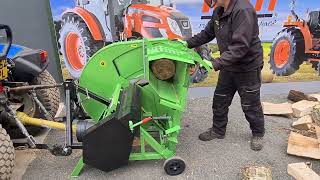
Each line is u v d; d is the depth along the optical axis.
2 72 3.35
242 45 3.14
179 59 3.13
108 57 3.50
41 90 4.14
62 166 3.60
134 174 3.42
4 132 3.05
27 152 3.87
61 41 4.95
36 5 4.88
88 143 3.08
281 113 4.59
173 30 4.84
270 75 5.30
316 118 4.17
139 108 3.20
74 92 3.45
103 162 3.19
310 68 5.32
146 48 3.36
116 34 4.92
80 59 5.05
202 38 3.74
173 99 3.34
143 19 4.81
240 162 3.58
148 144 3.56
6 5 4.84
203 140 4.02
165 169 3.36
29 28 4.96
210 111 4.84
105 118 3.07
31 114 4.05
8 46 3.35
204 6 4.78
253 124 3.74
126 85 3.57
